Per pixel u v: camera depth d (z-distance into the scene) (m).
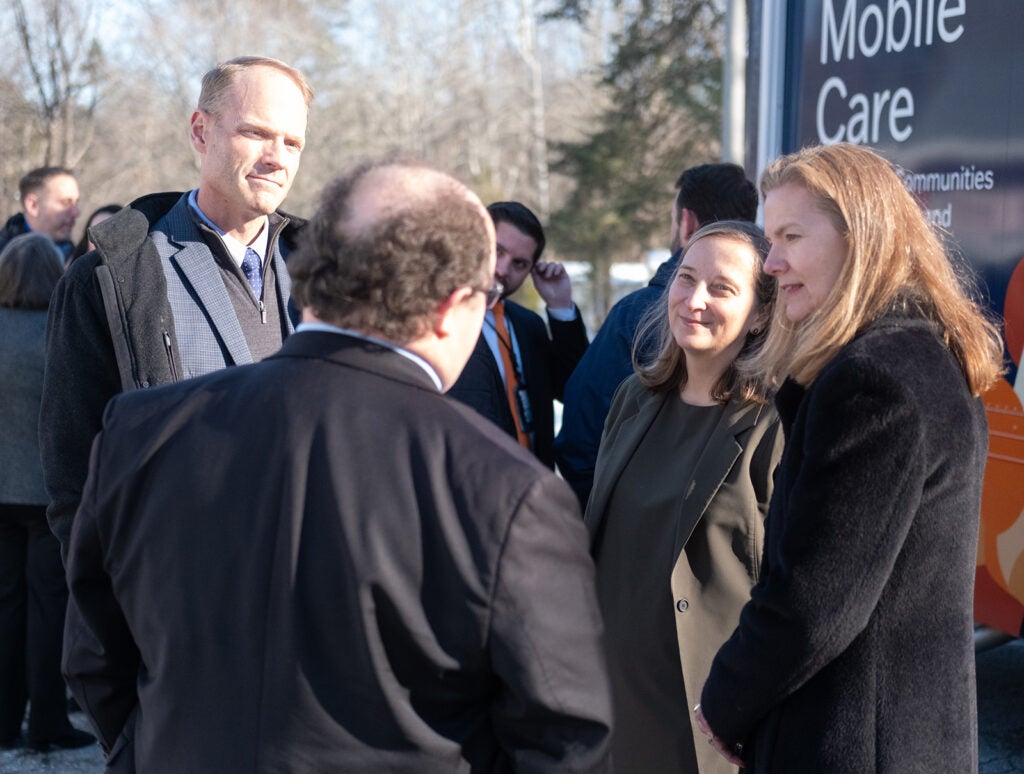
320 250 1.38
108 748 1.63
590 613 1.35
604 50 32.25
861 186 1.66
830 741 1.59
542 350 3.59
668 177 20.69
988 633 3.42
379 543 1.29
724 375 2.25
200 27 25.95
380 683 1.29
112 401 1.51
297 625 1.30
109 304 2.34
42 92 17.86
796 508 1.58
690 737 2.16
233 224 2.55
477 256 1.38
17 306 3.59
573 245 21.31
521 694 1.30
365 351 1.38
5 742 3.80
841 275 1.66
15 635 3.75
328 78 31.95
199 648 1.35
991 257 2.96
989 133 2.96
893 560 1.53
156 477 1.41
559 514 1.33
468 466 1.32
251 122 2.42
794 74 3.87
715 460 2.18
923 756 1.58
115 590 1.46
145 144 24.92
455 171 1.48
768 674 1.62
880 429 1.52
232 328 2.48
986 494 3.02
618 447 2.38
